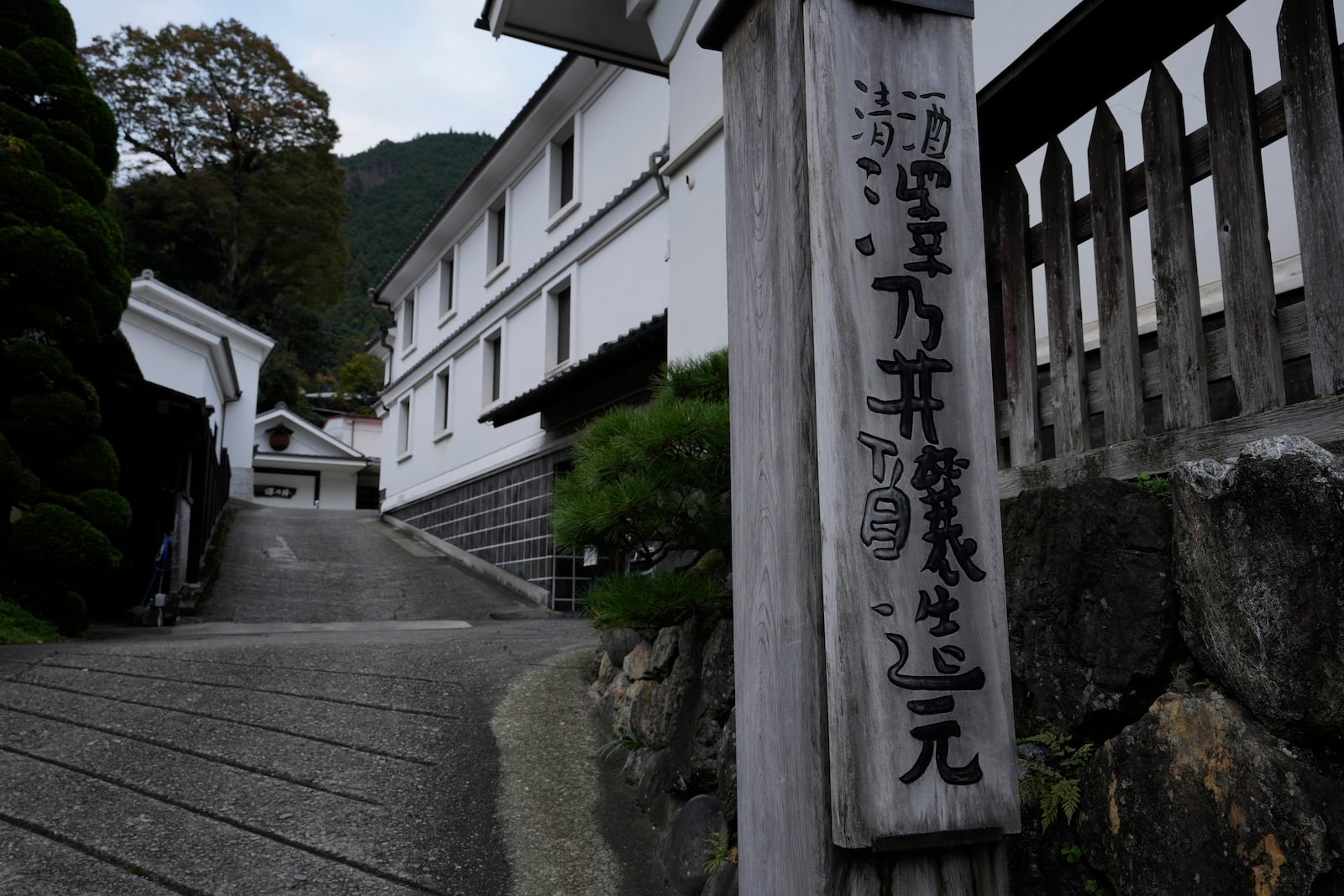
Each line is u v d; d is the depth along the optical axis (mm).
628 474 3863
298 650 6473
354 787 4141
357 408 42562
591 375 10398
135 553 11844
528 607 12109
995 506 2156
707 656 3863
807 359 2168
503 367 14805
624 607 3746
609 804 4086
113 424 11914
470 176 16000
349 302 55594
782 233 2342
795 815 2117
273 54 34594
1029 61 2766
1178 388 2473
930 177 2246
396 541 18344
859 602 2018
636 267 11234
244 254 36406
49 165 8992
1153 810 2059
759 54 2555
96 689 5418
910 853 2016
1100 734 2367
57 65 9367
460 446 16688
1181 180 2477
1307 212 2148
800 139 2260
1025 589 2635
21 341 8375
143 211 33719
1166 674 2207
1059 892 2307
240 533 18188
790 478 2225
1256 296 2268
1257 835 1812
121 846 3510
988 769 2033
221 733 4703
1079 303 2824
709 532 3910
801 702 2119
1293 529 1831
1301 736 1812
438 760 4453
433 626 10539
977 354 2207
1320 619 1765
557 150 14234
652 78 11469
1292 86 2191
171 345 18953
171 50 33125
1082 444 2760
